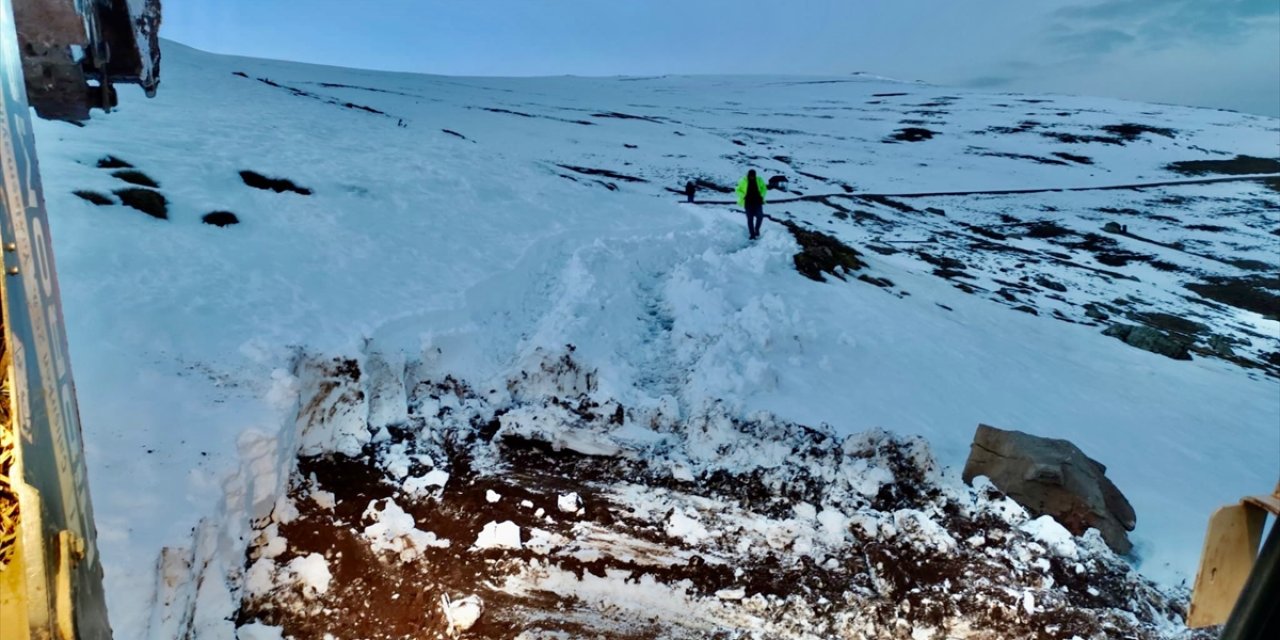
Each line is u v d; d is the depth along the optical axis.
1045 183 41.03
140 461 4.19
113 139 10.63
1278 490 1.83
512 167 17.36
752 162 39.25
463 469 5.81
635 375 7.77
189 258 7.25
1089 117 67.06
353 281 7.93
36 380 1.53
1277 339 18.92
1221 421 10.58
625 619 4.60
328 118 19.97
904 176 40.06
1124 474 7.64
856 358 9.38
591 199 15.77
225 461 4.41
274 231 8.88
